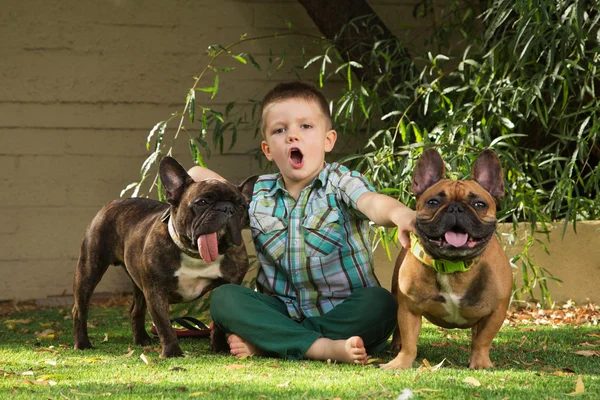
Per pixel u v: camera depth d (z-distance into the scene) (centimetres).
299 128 336
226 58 673
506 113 509
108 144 659
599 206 509
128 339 414
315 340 311
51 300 636
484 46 523
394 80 620
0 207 641
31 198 646
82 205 654
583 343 373
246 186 349
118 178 661
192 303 484
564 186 476
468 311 292
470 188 279
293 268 333
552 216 568
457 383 254
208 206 315
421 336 402
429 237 272
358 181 332
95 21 656
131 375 283
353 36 623
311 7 620
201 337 402
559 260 527
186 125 667
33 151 647
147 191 662
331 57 680
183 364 307
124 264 372
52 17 650
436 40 644
